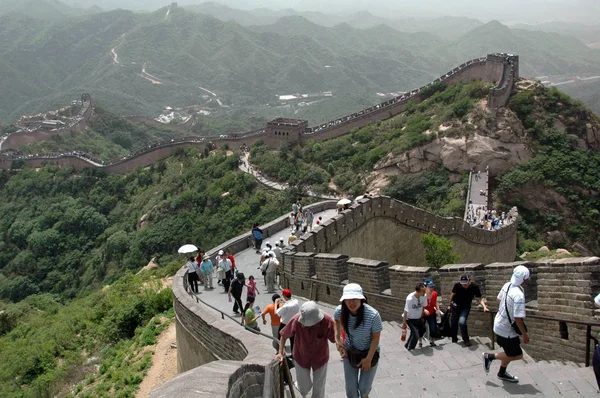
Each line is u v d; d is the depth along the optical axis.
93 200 112.44
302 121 106.62
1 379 29.36
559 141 79.62
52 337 33.09
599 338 10.34
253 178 91.12
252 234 30.58
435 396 9.95
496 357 10.40
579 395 9.36
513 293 10.00
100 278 85.31
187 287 21.80
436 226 34.97
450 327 13.37
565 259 11.57
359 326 8.65
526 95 84.06
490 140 79.25
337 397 10.13
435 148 81.50
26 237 104.44
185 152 113.94
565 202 74.12
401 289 15.35
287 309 11.62
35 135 156.12
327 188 86.31
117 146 172.75
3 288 90.94
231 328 14.04
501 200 75.25
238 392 6.96
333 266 18.25
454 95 92.19
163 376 21.05
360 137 97.06
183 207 91.81
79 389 23.56
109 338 29.09
